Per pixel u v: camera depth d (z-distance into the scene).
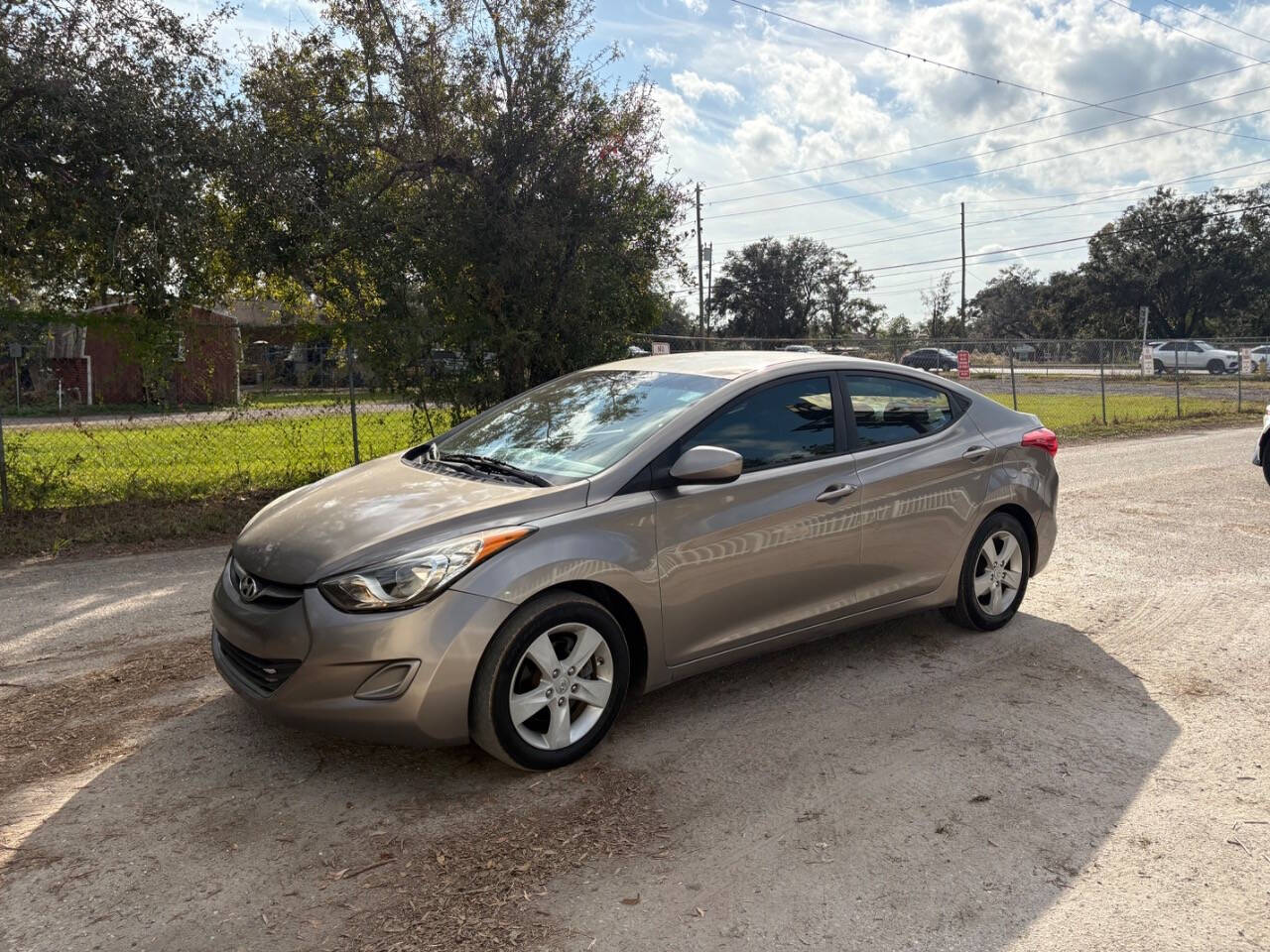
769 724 4.00
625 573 3.64
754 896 2.77
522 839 3.06
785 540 4.14
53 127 8.20
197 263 9.52
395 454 4.75
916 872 2.91
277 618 3.33
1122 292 65.06
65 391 8.26
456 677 3.27
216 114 9.30
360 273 10.59
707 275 49.75
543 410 4.60
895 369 4.91
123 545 7.38
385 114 10.72
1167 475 11.33
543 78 10.19
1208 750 3.79
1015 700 4.29
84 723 3.91
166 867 2.87
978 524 5.03
